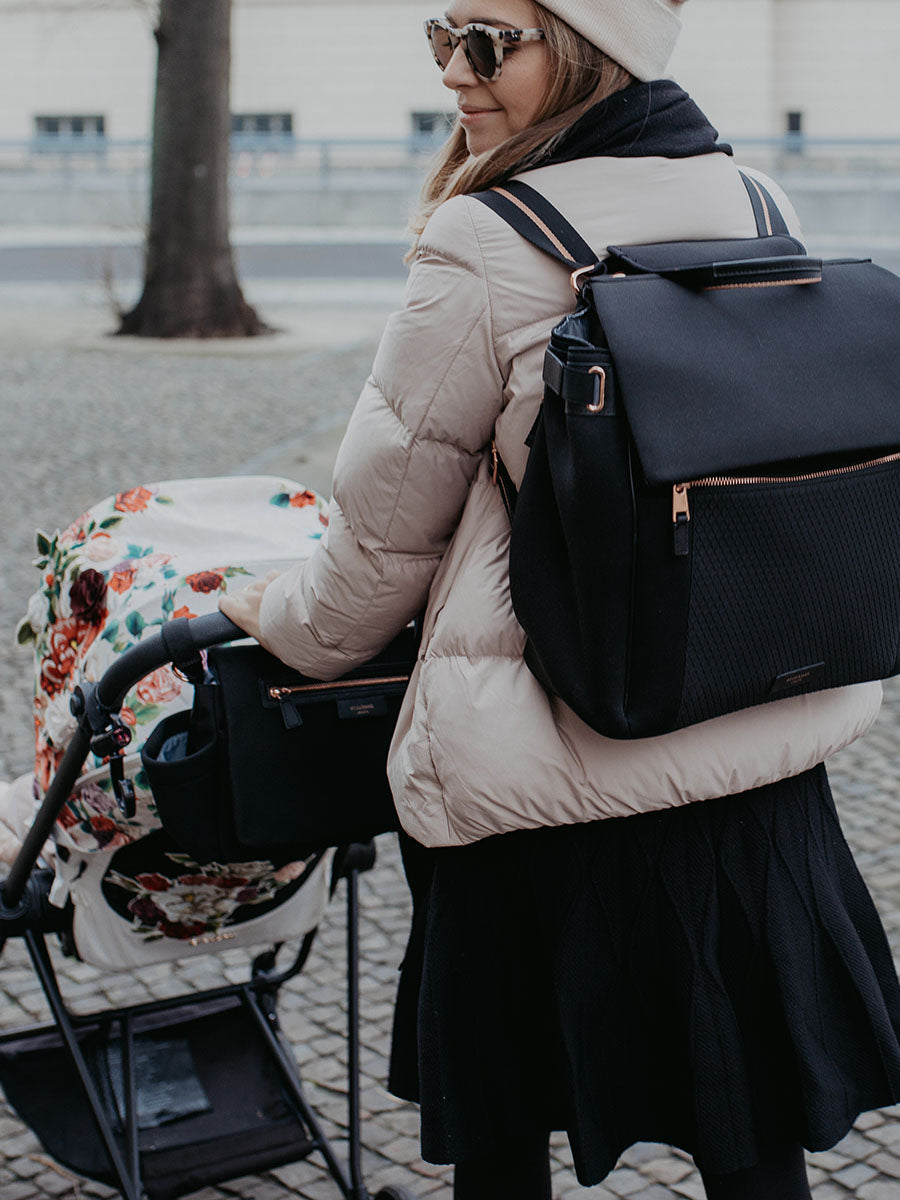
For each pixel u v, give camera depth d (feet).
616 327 4.52
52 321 48.91
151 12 44.98
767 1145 5.42
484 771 5.00
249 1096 7.79
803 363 4.73
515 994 5.39
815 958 5.33
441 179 5.51
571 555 4.60
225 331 45.55
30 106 79.77
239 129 78.59
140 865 6.86
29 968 10.61
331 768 5.93
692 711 4.75
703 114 5.33
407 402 5.01
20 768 14.28
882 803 13.56
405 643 6.12
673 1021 5.26
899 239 65.26
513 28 4.95
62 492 25.58
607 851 5.20
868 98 72.33
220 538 6.91
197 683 5.85
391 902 11.65
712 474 4.49
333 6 76.38
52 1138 7.38
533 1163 5.84
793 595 4.74
